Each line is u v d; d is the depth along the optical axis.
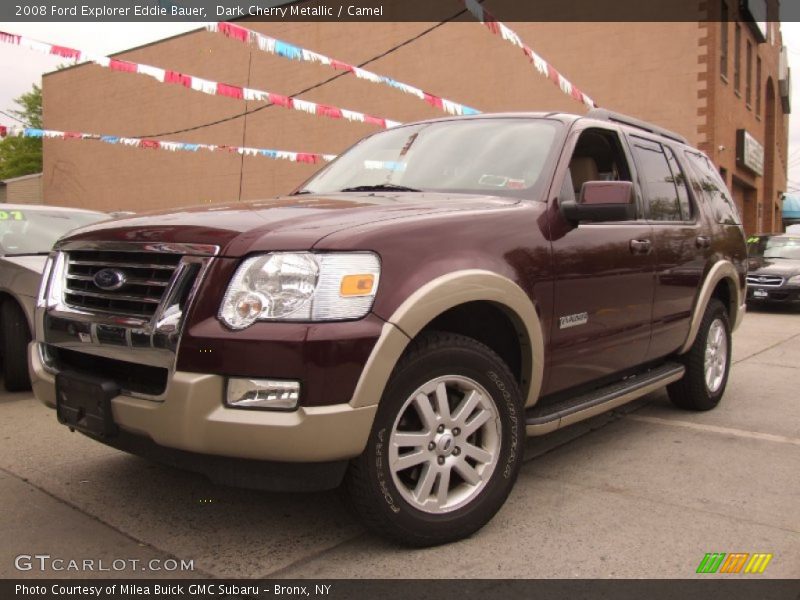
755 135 22.08
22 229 6.03
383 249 2.57
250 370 2.36
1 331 5.29
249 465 2.45
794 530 3.01
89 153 29.75
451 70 19.17
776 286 12.95
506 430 2.98
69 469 3.68
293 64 22.56
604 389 3.86
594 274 3.47
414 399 2.69
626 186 3.27
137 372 2.66
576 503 3.29
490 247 2.93
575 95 8.28
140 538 2.88
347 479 2.59
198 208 3.11
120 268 2.74
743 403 5.37
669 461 3.93
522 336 3.09
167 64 26.06
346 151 4.57
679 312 4.39
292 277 2.42
